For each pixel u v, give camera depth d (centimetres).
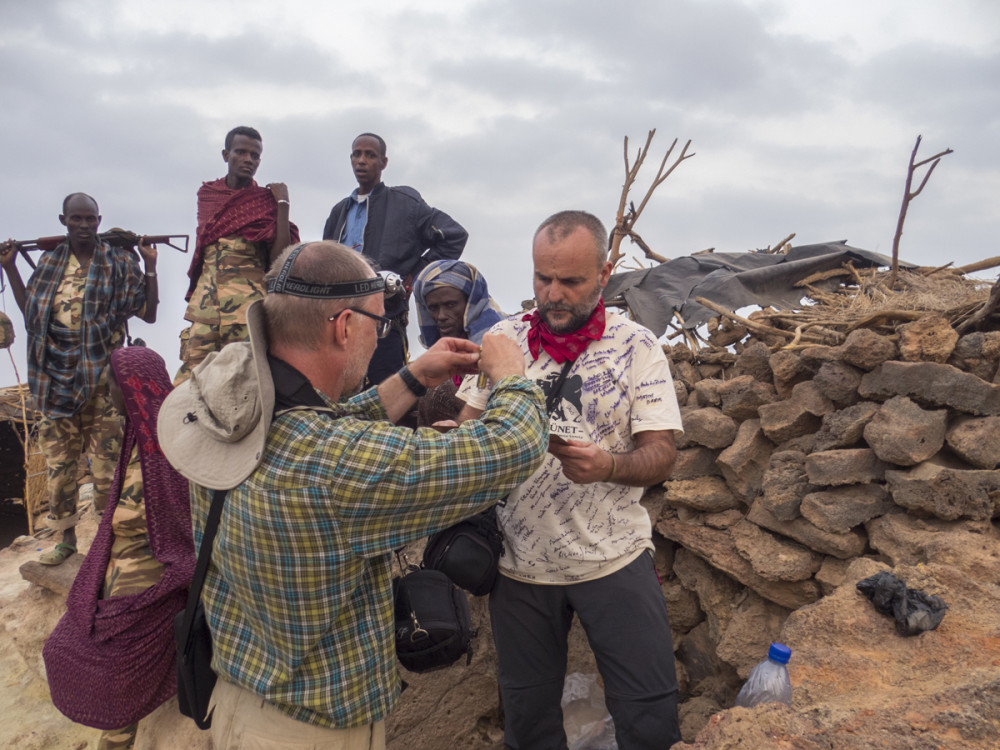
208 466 141
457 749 343
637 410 206
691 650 338
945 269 369
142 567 279
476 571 206
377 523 135
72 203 404
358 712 150
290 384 143
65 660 268
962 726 144
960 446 246
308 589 138
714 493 316
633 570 212
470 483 136
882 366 267
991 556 216
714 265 402
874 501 262
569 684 335
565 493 208
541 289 205
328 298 143
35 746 361
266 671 147
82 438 436
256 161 439
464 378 232
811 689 172
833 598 206
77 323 407
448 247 415
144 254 447
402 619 178
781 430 298
